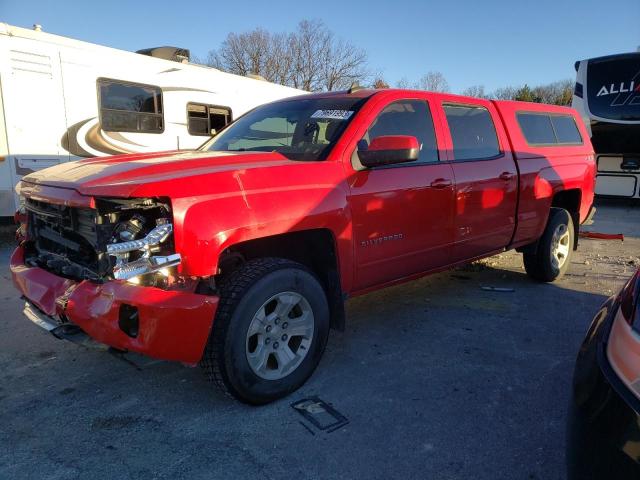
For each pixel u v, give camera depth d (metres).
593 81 12.62
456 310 4.80
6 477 2.43
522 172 4.88
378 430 2.83
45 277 3.16
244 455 2.61
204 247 2.63
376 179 3.55
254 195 2.87
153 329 2.57
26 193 3.33
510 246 5.00
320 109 3.88
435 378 3.44
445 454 2.63
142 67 8.84
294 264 3.12
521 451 2.67
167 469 2.50
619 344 1.82
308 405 3.08
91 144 8.23
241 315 2.81
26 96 7.44
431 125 4.12
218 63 43.69
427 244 4.00
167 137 9.36
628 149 12.30
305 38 43.12
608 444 1.63
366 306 4.91
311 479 2.44
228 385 2.86
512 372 3.54
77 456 2.59
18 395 3.19
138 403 3.11
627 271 6.35
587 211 6.14
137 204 2.63
